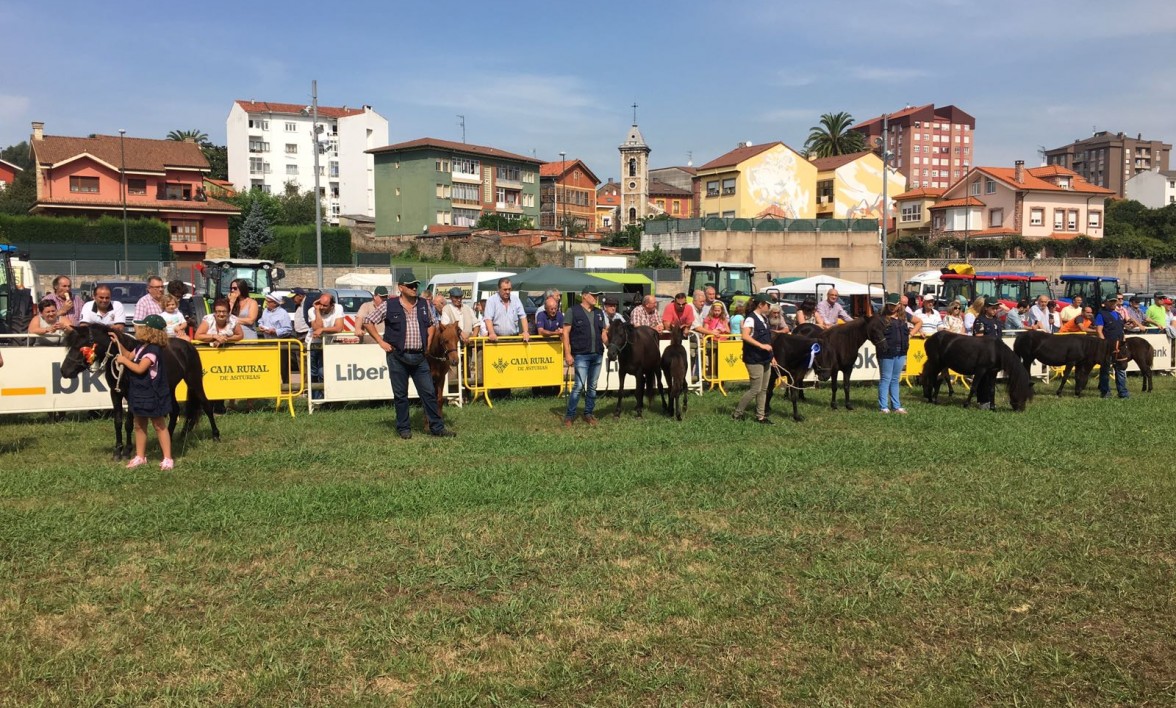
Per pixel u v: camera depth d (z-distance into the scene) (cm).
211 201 6228
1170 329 1958
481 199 8494
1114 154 18512
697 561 629
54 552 632
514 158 8681
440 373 1210
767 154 7312
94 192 5803
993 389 1392
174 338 1045
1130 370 1934
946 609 546
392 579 587
